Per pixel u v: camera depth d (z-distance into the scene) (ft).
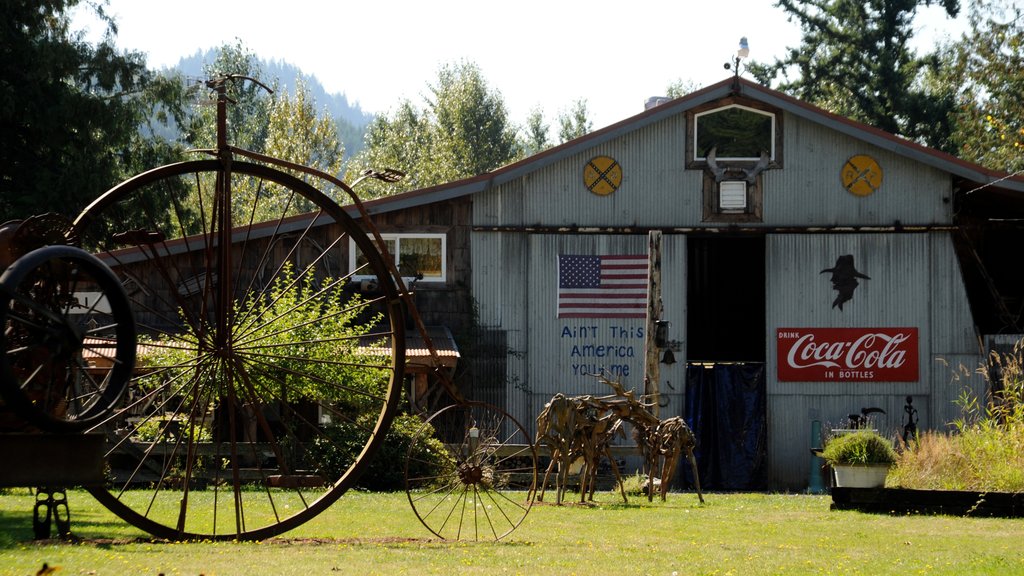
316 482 39.19
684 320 93.91
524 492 63.87
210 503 50.31
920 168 94.68
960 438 57.67
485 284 93.66
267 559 29.04
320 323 69.62
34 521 31.96
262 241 89.56
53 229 30.73
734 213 94.68
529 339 93.56
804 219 94.63
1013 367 63.26
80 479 31.12
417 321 40.63
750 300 115.75
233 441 37.73
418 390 85.30
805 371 93.97
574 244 94.32
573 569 28.76
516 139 251.19
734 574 28.50
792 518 48.24
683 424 59.72
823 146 94.94
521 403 92.79
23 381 29.66
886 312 94.17
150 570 25.41
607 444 57.93
